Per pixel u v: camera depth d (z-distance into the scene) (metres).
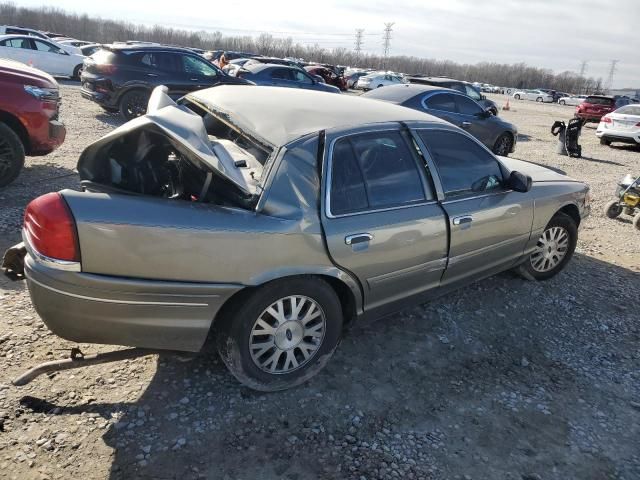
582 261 5.68
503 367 3.55
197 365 3.21
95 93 11.16
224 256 2.62
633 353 3.91
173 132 2.59
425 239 3.41
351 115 3.36
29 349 3.18
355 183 3.12
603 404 3.28
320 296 3.01
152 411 2.80
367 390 3.17
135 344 2.65
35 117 6.09
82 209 2.41
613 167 12.48
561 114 32.19
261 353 2.92
